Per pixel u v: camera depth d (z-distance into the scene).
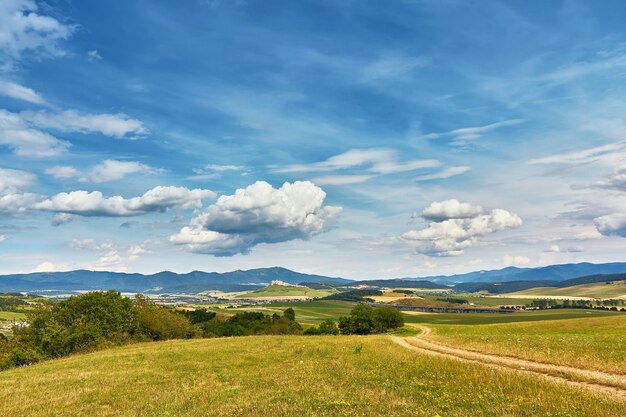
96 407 19.89
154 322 94.69
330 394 19.34
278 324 149.12
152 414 17.58
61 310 76.00
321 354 40.50
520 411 14.89
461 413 14.69
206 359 38.81
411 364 30.19
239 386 23.88
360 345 46.22
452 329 116.31
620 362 26.50
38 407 20.44
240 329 143.62
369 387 21.28
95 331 65.56
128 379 28.25
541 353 33.19
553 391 18.64
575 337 50.47
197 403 19.36
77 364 38.81
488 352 38.34
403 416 14.41
